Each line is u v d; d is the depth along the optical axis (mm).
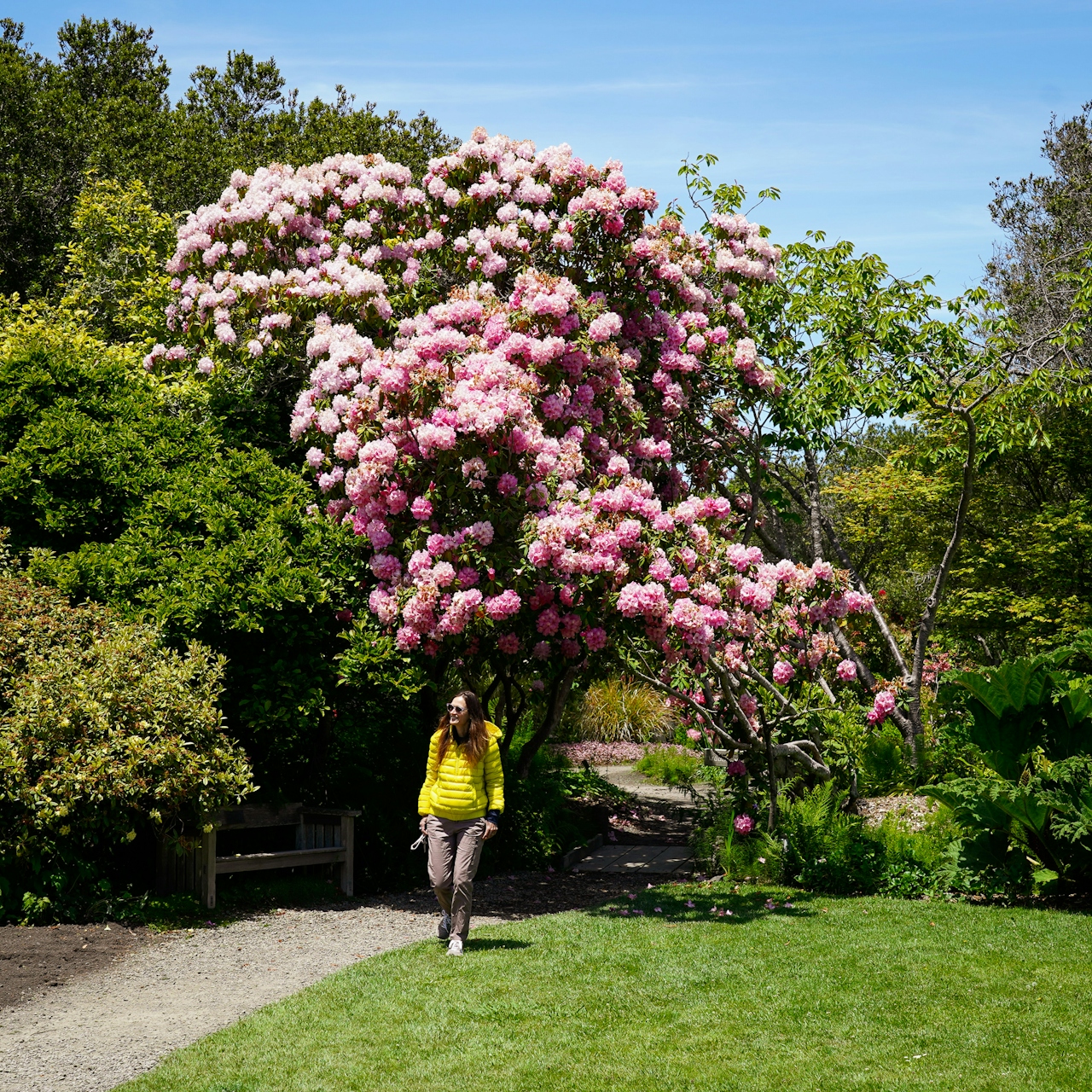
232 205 10523
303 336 9969
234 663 8109
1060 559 13055
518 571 7262
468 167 9953
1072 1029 4535
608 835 11422
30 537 8492
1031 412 11359
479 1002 4980
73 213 19797
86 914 6566
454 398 7457
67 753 6441
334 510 8453
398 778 9648
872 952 5844
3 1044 4434
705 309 9898
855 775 9227
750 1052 4340
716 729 8664
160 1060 4297
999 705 7371
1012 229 23125
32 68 24594
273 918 7113
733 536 8461
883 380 10578
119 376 9820
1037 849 7188
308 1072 4121
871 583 17609
